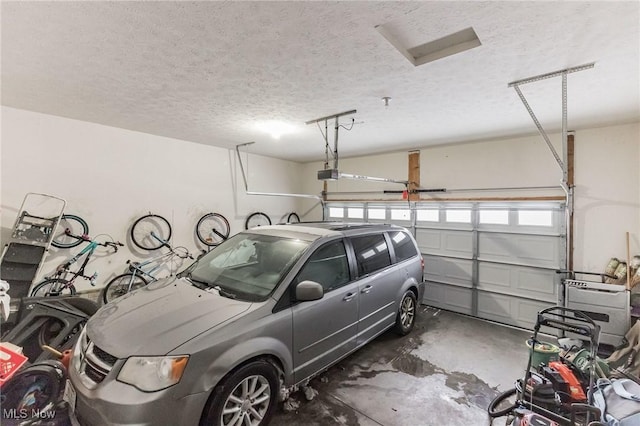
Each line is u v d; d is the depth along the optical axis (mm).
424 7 1587
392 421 2299
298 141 5117
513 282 4461
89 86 2791
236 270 2748
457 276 4992
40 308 2727
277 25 1774
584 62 2186
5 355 1995
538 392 2199
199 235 5559
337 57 2164
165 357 1700
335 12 1639
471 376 2949
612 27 1732
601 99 2904
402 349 3492
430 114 3488
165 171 5125
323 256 2779
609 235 3793
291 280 2406
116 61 2273
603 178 3844
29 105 3480
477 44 1994
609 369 2629
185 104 3281
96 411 1613
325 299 2586
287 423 2248
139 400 1590
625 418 1854
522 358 3348
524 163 4430
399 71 2389
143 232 4887
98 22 1762
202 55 2160
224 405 1843
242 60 2229
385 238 3711
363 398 2564
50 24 1781
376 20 1716
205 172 5691
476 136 4527
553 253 4145
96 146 4352
